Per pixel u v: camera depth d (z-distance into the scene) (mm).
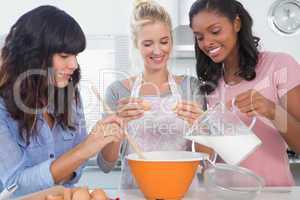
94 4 2336
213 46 1205
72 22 1034
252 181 918
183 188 925
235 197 905
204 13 1187
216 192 928
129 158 938
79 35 1031
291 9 2459
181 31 2238
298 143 1161
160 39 1307
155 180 904
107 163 1252
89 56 2291
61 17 1024
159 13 1309
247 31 1252
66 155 989
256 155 1234
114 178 2186
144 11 1310
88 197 843
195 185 1062
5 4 2283
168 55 1362
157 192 916
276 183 1229
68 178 1093
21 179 979
